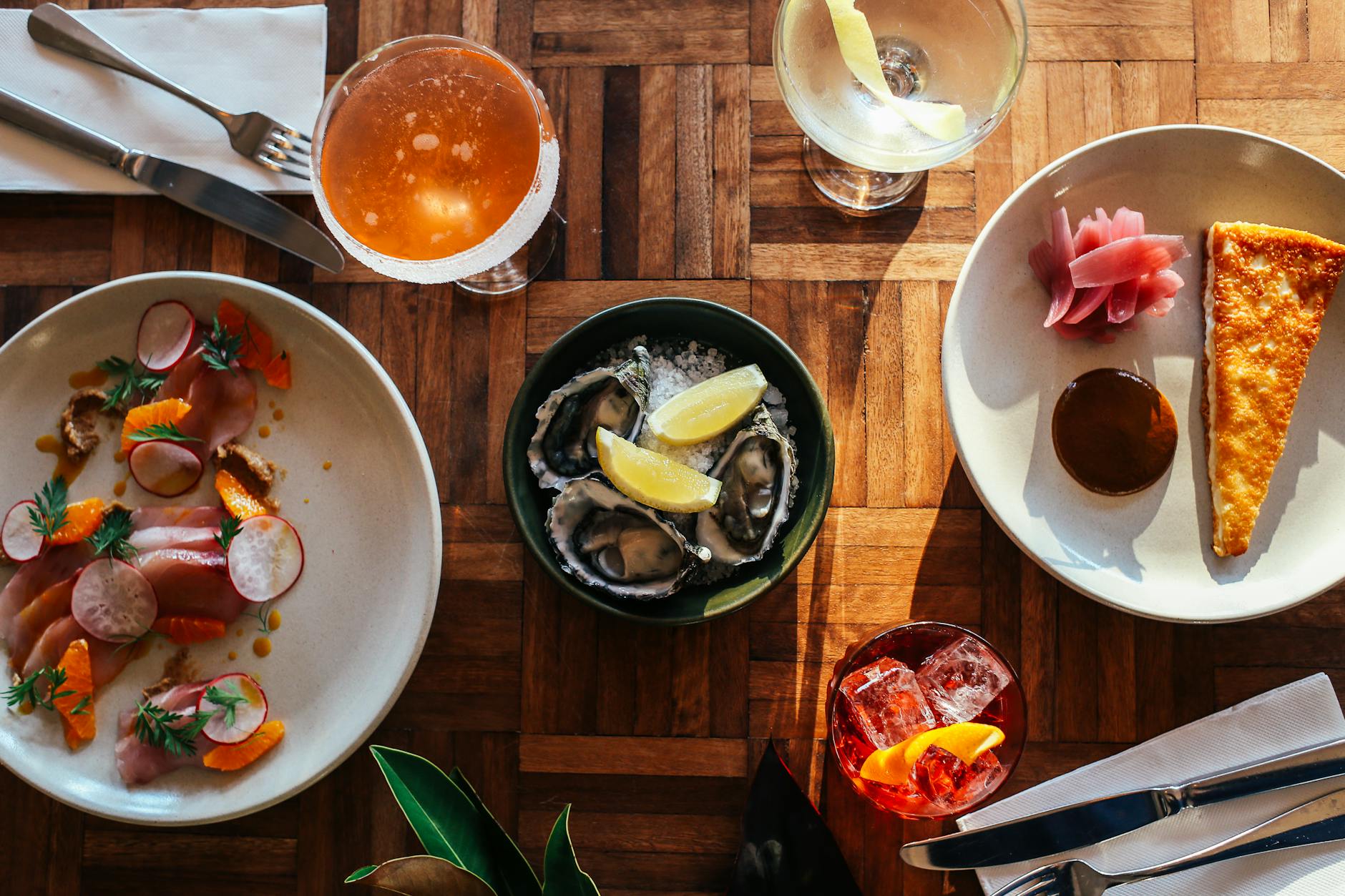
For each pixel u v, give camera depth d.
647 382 0.57
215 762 0.57
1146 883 0.57
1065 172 0.57
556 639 0.61
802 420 0.58
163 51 0.62
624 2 0.63
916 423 0.61
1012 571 0.60
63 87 0.62
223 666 0.59
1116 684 0.60
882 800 0.54
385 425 0.59
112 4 0.63
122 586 0.58
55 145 0.62
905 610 0.60
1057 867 0.56
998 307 0.58
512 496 0.54
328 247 0.61
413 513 0.58
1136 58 0.62
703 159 0.62
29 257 0.63
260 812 0.60
